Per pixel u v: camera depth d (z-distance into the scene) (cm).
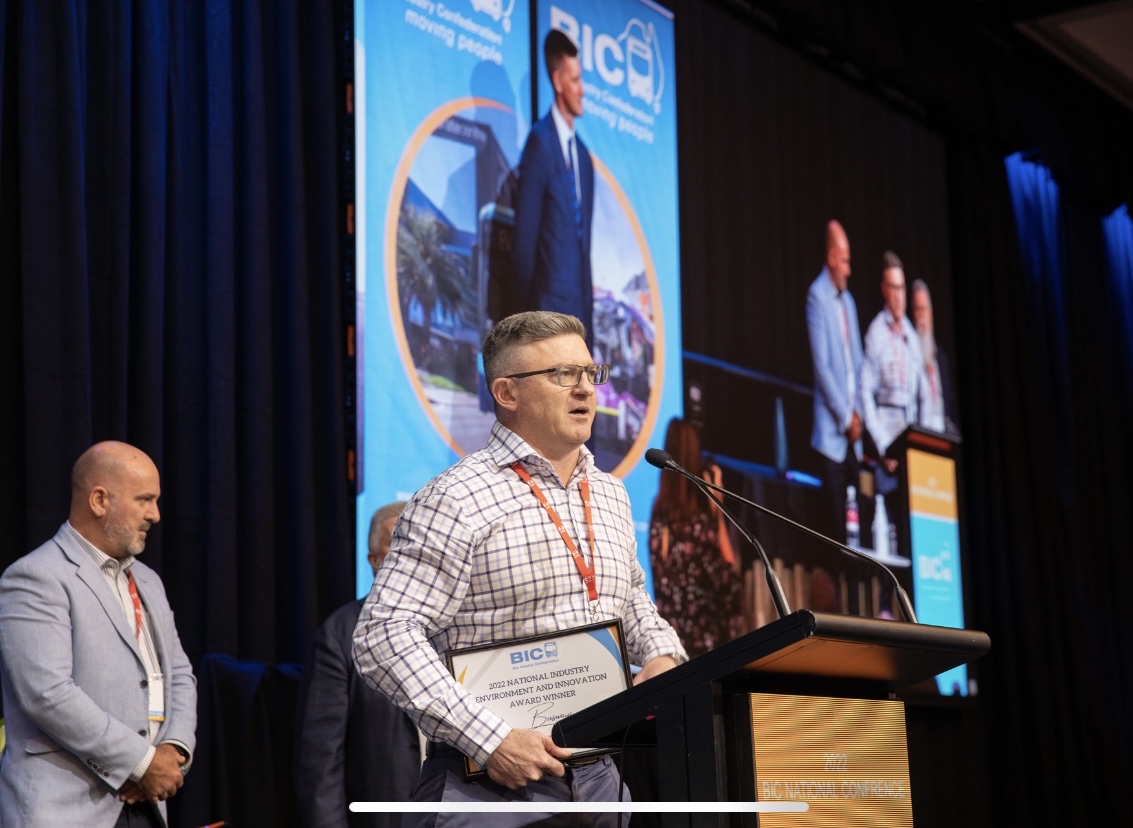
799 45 588
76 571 256
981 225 674
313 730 279
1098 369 766
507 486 194
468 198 418
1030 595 639
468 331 409
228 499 333
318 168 377
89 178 324
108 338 318
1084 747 652
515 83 444
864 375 583
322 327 370
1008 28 696
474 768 178
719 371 506
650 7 511
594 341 455
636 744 170
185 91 352
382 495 373
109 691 252
